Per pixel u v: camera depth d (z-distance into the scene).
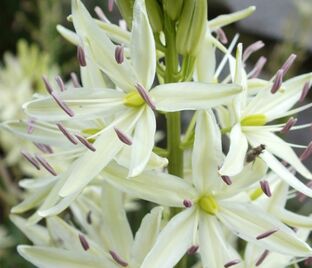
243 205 0.18
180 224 0.17
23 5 0.61
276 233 0.17
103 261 0.19
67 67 0.47
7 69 0.42
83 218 0.21
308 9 0.42
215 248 0.18
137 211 0.41
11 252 0.43
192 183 0.18
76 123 0.19
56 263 0.19
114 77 0.18
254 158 0.17
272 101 0.19
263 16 0.50
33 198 0.20
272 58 0.45
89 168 0.17
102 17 0.20
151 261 0.17
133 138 0.17
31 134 0.19
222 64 0.20
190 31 0.18
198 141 0.17
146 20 0.17
